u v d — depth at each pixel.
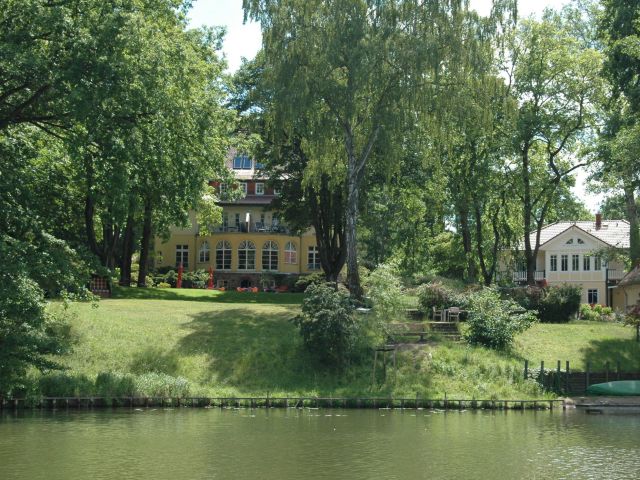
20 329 27.47
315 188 43.16
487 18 38.31
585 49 49.47
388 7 38.00
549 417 29.17
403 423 26.73
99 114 27.50
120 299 45.09
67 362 31.94
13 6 28.28
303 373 33.16
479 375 33.75
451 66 38.16
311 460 20.33
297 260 81.19
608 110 45.50
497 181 50.88
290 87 37.94
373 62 37.12
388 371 33.34
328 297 33.81
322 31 38.22
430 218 68.31
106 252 48.53
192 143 33.84
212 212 55.81
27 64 26.61
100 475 18.14
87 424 25.28
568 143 51.00
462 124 38.94
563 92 48.22
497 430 25.62
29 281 27.23
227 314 39.47
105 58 27.17
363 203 51.69
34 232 29.72
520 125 46.88
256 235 80.38
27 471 18.44
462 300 40.62
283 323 38.03
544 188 50.16
